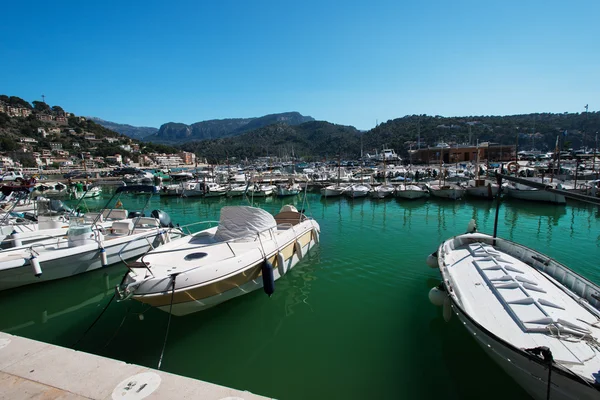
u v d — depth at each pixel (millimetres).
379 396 5707
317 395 5781
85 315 8883
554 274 8188
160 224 15344
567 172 42438
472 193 31188
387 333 7621
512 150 88750
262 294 9523
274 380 6184
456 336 7445
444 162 89312
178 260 8359
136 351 7172
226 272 7996
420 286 10180
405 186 33875
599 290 6668
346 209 27281
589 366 4973
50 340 7727
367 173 56781
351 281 10625
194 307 7836
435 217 22734
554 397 4871
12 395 3725
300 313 8586
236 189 37750
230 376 6324
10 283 10102
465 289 7672
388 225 19828
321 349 7086
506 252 10125
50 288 10719
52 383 3914
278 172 62656
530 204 27484
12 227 14242
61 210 19141
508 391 5754
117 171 75625
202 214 27781
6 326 8430
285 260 10750
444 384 5953
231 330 7848
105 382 3906
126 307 9188
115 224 13719
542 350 4777
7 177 47250
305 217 14211
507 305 6762
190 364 6707
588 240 15742
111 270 12156
